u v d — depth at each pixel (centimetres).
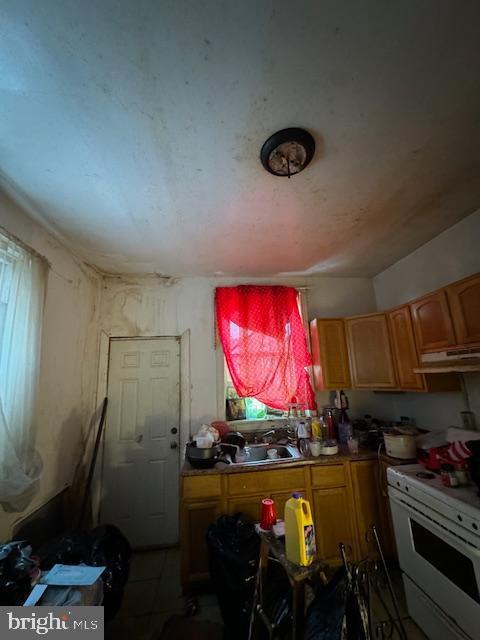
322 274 303
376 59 94
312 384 284
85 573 116
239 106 107
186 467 205
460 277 209
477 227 195
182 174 144
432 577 142
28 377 155
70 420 218
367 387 253
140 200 164
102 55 89
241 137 122
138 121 112
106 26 81
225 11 79
